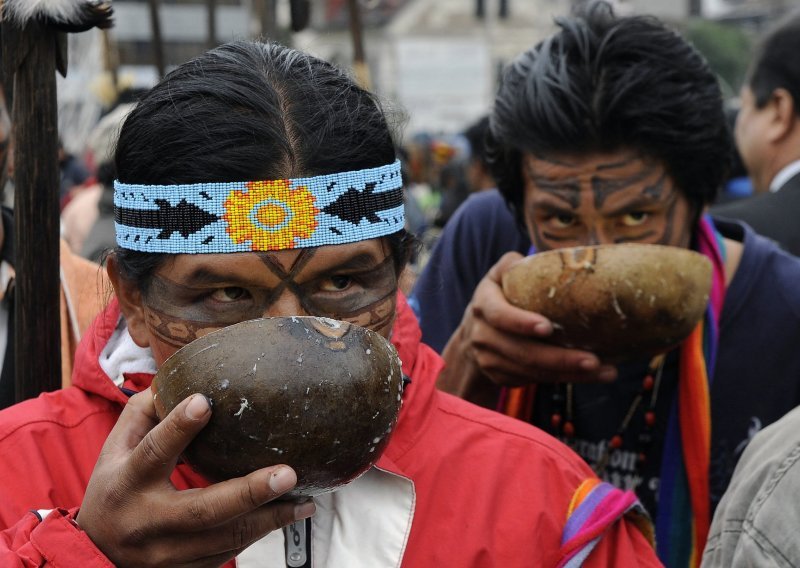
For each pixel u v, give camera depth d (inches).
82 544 48.0
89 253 161.0
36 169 67.3
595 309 70.2
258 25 134.1
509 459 63.4
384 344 49.4
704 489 80.8
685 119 76.6
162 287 54.5
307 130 54.0
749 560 55.7
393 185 57.6
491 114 85.6
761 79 127.9
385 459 60.1
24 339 68.5
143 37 299.4
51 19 65.4
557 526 61.4
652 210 78.0
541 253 72.9
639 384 85.4
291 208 52.7
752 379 84.2
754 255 86.8
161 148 53.8
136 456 46.0
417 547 59.9
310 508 48.1
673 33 81.4
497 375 78.6
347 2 122.6
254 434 45.2
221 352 46.1
